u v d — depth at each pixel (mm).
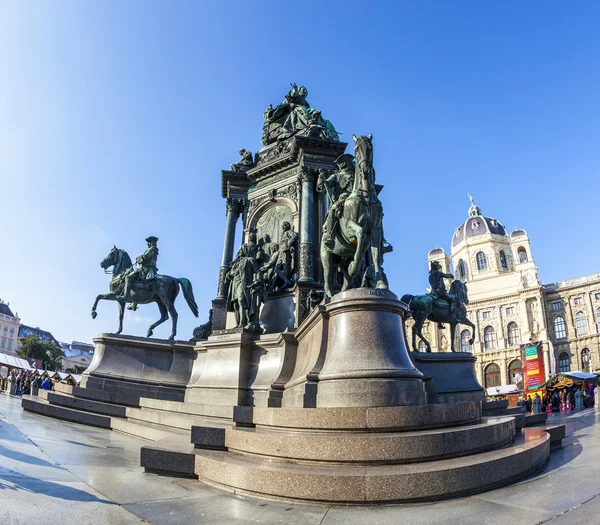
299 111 17047
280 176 16031
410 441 4793
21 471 4828
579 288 78000
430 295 17516
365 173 8477
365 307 7141
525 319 80062
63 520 3428
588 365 75250
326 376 6676
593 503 3674
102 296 15727
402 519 3727
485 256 96250
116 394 13484
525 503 3938
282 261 14117
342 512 4020
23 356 80250
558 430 7520
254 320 12148
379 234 8562
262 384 10688
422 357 15609
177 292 16266
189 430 8688
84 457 6449
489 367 82125
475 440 5156
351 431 5363
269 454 5199
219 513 4000
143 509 4039
